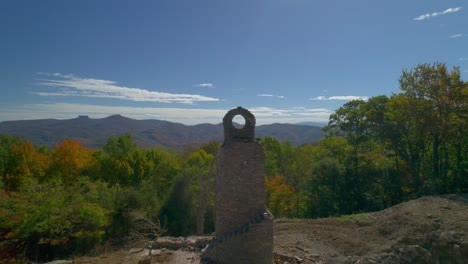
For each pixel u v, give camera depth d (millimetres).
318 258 15922
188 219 33000
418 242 16688
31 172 35281
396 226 19109
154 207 32406
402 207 21812
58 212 22906
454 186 28047
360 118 35656
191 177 35406
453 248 15508
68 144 39969
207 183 30266
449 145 31266
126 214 27906
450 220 17984
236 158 12539
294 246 17609
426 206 20984
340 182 32750
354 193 31922
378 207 30844
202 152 43062
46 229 21594
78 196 25250
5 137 49375
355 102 36812
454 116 28344
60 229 22125
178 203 33219
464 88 27562
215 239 13055
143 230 28234
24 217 21250
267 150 46156
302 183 39969
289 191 38562
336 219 23094
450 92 28250
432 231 17172
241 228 12297
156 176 40531
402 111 31625
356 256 16141
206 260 12938
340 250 17344
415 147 32438
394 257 15508
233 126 12953
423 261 15430
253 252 12055
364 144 36562
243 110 12898
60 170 37156
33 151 38688
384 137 33438
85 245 24172
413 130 31797
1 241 22219
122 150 46219
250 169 12508
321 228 21078
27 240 22594
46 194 23953
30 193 23219
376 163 33906
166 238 18906
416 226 18109
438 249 15844
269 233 12258
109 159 39844
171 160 42500
